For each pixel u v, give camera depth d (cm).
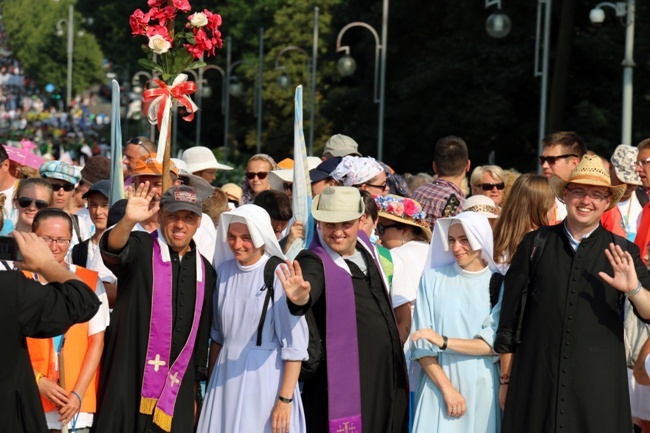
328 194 842
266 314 827
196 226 840
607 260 800
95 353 827
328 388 824
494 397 850
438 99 4453
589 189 800
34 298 661
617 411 790
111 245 802
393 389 848
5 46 11112
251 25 7712
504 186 1246
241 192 1473
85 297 674
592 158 806
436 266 880
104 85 11300
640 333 852
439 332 860
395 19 4869
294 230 910
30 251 672
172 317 832
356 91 5025
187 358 832
